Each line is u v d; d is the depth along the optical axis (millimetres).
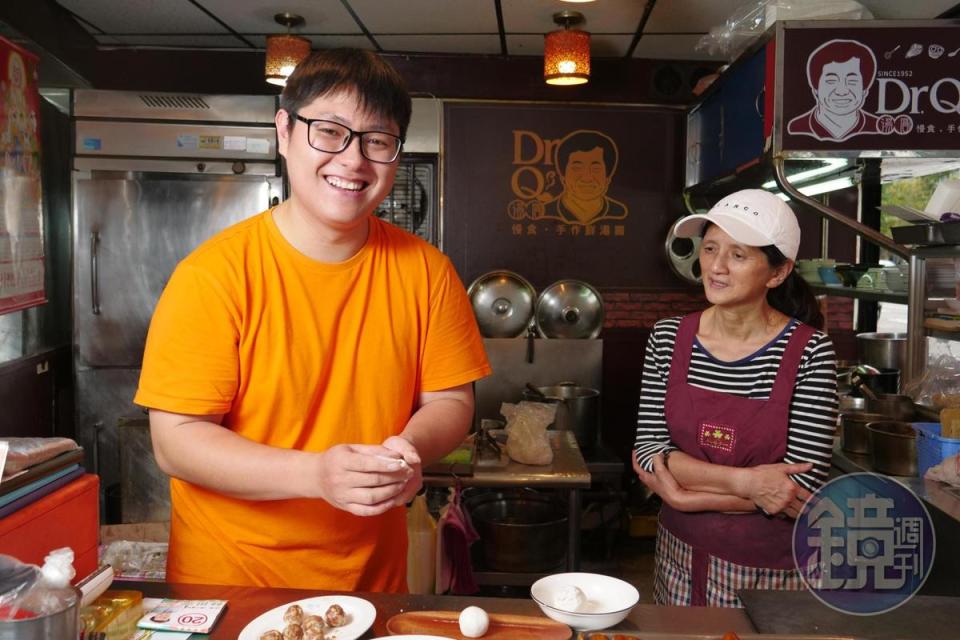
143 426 3609
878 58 2982
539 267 4816
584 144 4766
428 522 2863
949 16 3529
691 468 1828
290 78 1396
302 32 4293
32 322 4055
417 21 4070
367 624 1229
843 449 2793
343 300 1489
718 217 1805
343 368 1494
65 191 4461
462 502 3154
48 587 918
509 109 4738
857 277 3309
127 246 4164
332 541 1486
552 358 4453
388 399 1535
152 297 4191
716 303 1831
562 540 3182
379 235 1566
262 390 1451
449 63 4715
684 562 1889
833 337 4727
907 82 2984
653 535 4426
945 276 2721
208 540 1466
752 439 1820
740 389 1853
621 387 4863
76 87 4168
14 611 882
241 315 1419
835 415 1808
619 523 4375
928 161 3193
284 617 1216
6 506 1136
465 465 2867
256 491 1326
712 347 1910
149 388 1398
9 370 3652
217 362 1402
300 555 1475
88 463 4211
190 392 1390
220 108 4168
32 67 3422
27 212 3367
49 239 4254
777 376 1816
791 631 1242
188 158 4160
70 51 4078
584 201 4785
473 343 1671
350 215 1393
